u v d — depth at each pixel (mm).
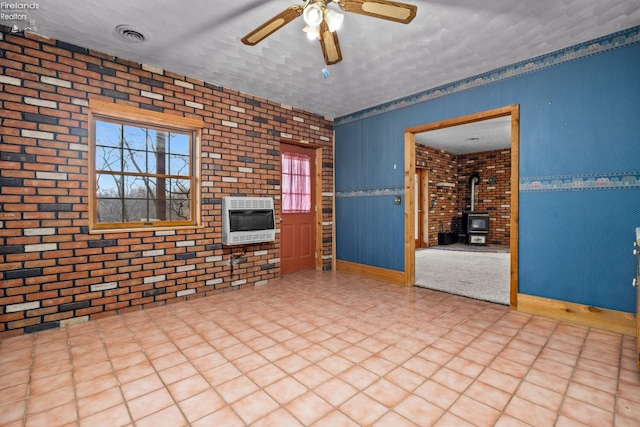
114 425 1521
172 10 2344
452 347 2357
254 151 4184
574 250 2857
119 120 3168
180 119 3482
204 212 3684
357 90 3996
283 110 4520
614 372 1992
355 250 4906
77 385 1857
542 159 3033
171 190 3535
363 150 4781
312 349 2326
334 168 5281
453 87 3705
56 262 2734
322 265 5133
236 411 1624
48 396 1748
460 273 4945
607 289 2693
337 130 5199
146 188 3357
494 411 1623
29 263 2611
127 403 1691
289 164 4820
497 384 1868
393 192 4371
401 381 1902
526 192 3129
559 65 2932
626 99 2604
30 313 2615
